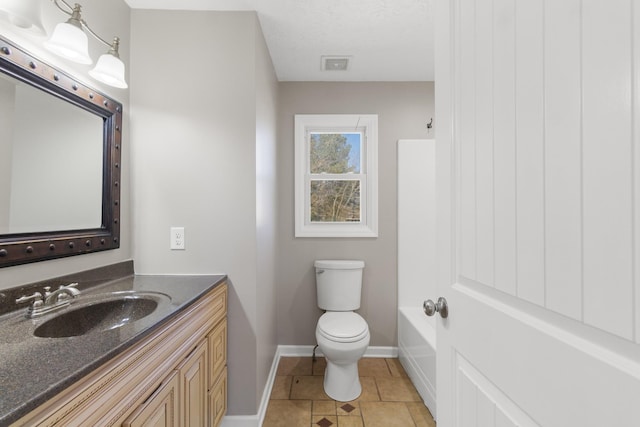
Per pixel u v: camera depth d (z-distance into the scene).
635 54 0.35
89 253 1.29
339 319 1.99
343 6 1.58
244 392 1.57
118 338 0.77
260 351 1.67
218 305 1.44
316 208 2.53
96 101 1.30
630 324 0.35
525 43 0.52
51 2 1.11
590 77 0.40
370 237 2.43
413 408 1.77
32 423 0.52
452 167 0.77
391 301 2.43
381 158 2.43
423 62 2.15
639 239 0.34
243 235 1.57
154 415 0.88
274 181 2.20
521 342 0.53
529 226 0.51
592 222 0.40
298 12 1.62
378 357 2.40
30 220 1.02
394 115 2.43
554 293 0.46
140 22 1.57
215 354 1.39
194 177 1.56
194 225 1.57
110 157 1.38
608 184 0.38
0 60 0.91
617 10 0.37
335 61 2.13
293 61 2.13
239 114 1.57
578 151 0.42
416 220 2.41
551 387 0.46
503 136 0.58
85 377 0.64
